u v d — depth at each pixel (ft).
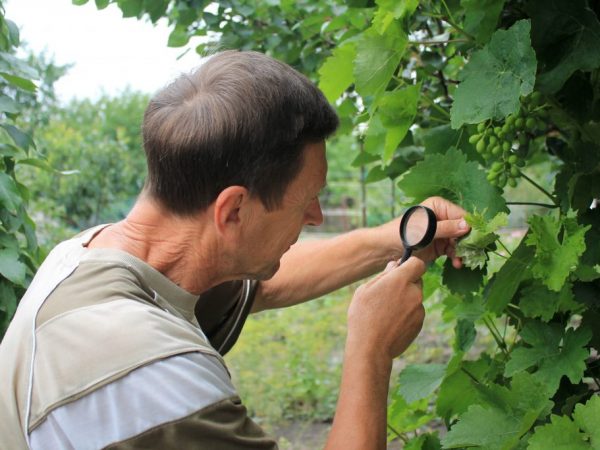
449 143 5.95
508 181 5.39
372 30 5.25
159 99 4.10
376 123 6.32
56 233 21.07
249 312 6.06
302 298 6.20
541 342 5.14
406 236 5.38
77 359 3.58
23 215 7.48
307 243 6.35
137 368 3.50
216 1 8.95
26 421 3.60
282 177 4.00
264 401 15.15
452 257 5.37
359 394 4.16
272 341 20.29
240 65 4.05
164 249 4.14
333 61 5.55
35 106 13.78
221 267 4.23
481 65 4.75
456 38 5.89
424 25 6.67
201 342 3.79
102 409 3.45
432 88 6.69
